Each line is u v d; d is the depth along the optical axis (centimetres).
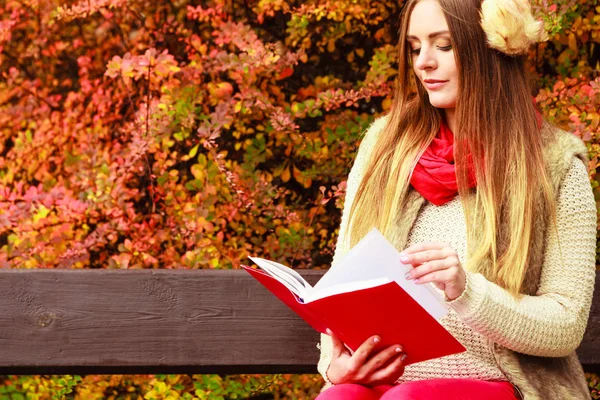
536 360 207
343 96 338
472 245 211
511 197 210
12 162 364
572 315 202
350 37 378
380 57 341
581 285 207
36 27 378
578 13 322
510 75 219
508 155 213
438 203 219
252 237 348
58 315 260
